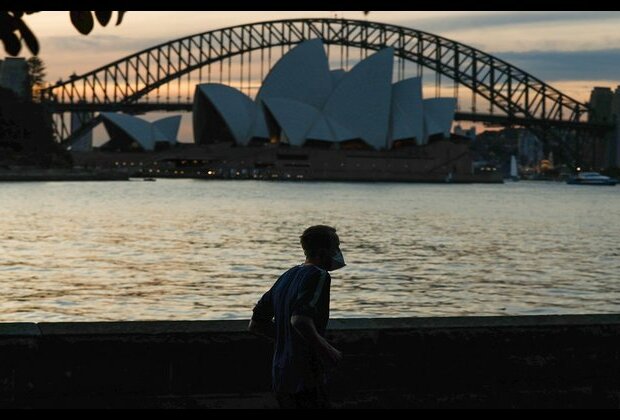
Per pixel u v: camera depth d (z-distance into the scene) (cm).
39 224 8456
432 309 3569
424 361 1046
